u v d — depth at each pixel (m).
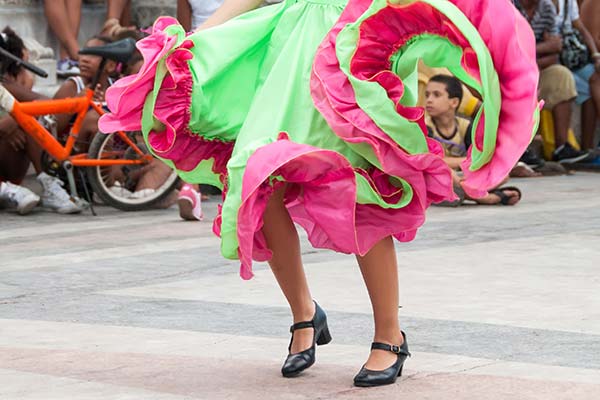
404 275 7.46
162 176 11.34
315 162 4.62
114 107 5.15
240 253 4.70
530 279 7.29
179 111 5.12
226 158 5.35
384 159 4.68
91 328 6.10
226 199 4.69
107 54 10.94
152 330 6.03
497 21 4.45
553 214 10.49
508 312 6.32
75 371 5.17
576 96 15.53
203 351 5.55
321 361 5.34
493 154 4.52
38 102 10.81
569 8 15.71
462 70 4.68
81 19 13.23
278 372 5.14
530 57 4.46
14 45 11.30
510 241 8.84
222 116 5.20
